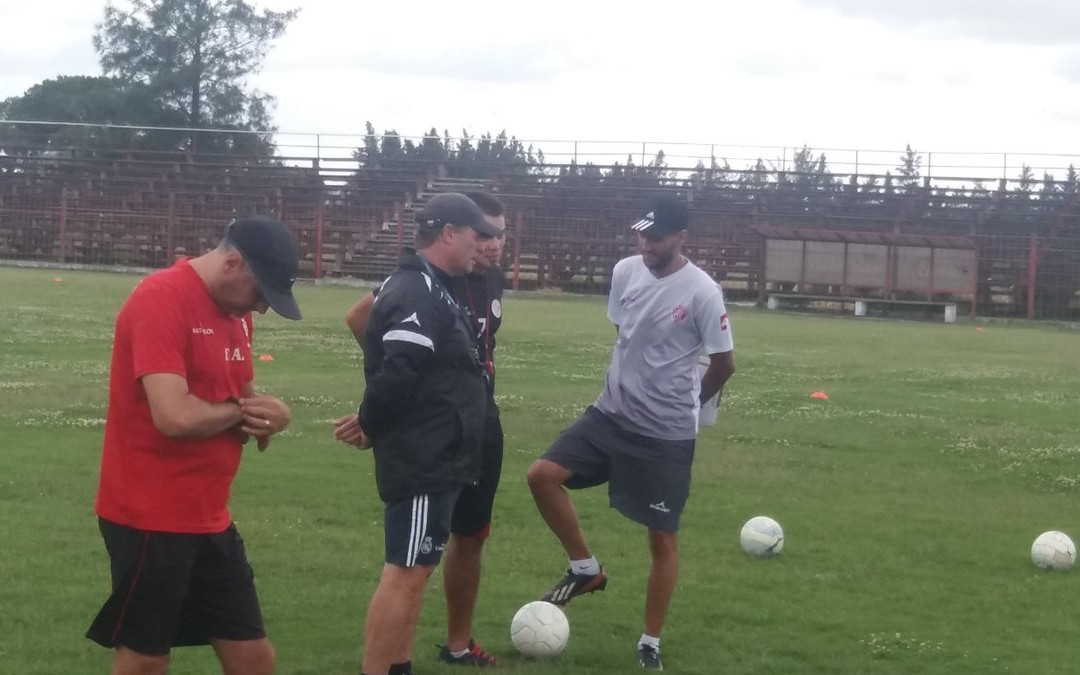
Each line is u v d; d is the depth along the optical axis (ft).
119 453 14.87
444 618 23.02
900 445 46.80
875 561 28.37
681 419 21.24
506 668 20.27
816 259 157.99
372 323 18.17
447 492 18.02
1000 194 171.32
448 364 17.98
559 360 76.79
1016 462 43.29
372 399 17.56
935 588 26.18
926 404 60.95
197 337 14.84
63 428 42.57
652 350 21.26
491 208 20.27
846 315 153.48
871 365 82.48
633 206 173.88
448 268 18.35
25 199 184.85
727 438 46.78
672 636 22.45
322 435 43.32
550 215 175.01
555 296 166.50
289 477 35.55
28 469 35.06
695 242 169.78
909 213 171.12
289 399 52.60
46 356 66.33
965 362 88.12
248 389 15.76
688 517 32.45
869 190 176.76
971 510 34.81
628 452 21.26
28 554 25.91
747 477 38.70
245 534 28.55
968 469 41.86
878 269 155.94
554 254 175.32
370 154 198.70
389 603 17.83
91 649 20.27
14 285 131.54
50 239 184.14
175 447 14.82
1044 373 81.05
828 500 35.55
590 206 175.01
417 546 17.88
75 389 52.85
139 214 181.88
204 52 242.37
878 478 39.52
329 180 185.26
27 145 196.44
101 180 185.98
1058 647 22.33
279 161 193.67
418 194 181.27
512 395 57.72
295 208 179.73
